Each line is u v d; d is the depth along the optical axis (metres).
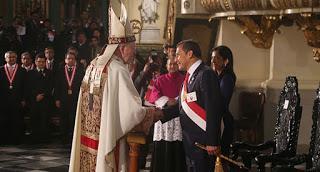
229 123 5.92
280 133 5.89
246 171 5.43
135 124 4.52
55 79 10.69
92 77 4.73
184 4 8.91
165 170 6.00
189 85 4.83
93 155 4.70
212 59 5.97
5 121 10.53
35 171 7.87
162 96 6.10
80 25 15.35
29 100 10.73
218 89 4.70
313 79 8.70
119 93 4.54
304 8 7.10
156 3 11.16
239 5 7.77
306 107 8.59
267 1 7.54
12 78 10.57
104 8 18.44
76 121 5.02
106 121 4.52
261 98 8.62
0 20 13.84
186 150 4.88
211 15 8.77
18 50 13.41
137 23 11.23
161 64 8.37
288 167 5.45
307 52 8.74
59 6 20.09
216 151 4.68
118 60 4.68
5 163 8.47
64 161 8.71
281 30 8.76
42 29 14.43
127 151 4.68
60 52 13.95
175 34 9.82
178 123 5.96
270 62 8.98
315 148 5.41
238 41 9.14
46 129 10.76
